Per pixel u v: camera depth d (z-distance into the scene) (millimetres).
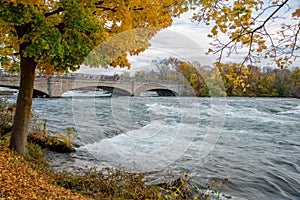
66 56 4996
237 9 2514
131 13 5035
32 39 4406
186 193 4680
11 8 3992
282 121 18719
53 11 5086
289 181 7105
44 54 4648
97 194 4445
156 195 4262
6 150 5641
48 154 7520
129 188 4434
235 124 17156
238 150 10312
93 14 5133
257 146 11188
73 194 4289
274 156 9695
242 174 7340
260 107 28531
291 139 12812
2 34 5445
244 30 2643
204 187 5375
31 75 5910
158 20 4941
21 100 5938
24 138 6051
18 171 4680
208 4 2934
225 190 5957
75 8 4273
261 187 6578
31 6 4105
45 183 4586
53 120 14461
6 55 6781
